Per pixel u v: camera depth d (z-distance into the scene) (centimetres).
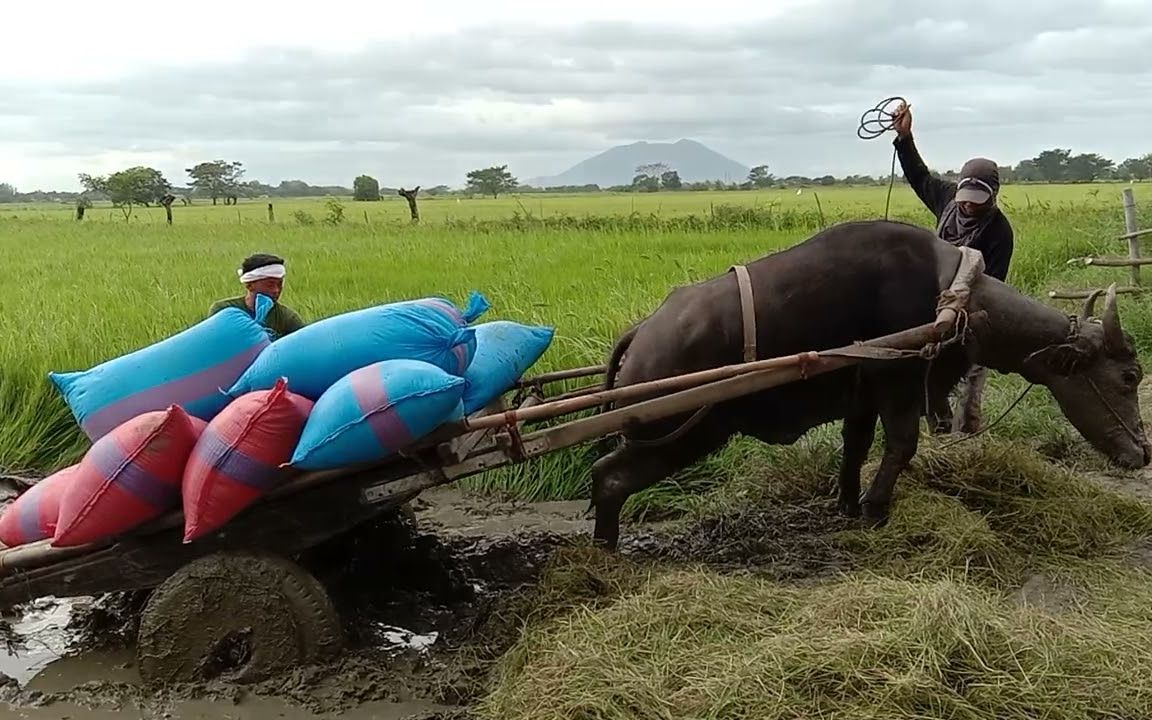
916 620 360
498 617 459
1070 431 713
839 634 363
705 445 507
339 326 438
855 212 2691
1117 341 515
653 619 396
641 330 513
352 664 425
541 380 543
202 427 423
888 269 494
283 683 418
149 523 422
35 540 454
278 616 420
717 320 490
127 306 1077
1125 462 520
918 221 2331
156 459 404
